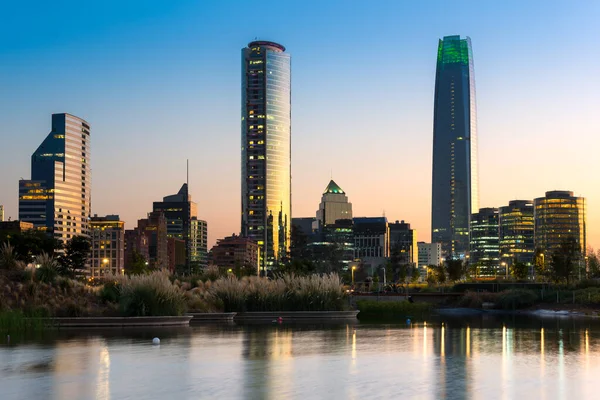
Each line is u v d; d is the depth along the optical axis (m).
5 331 43.00
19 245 131.50
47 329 45.38
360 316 82.06
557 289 137.62
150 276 52.53
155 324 49.72
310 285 66.69
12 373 25.42
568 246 192.25
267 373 25.59
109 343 36.06
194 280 71.19
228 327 50.06
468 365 28.03
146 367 27.09
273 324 54.50
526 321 70.88
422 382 23.64
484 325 59.84
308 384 23.19
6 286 48.72
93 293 53.56
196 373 25.56
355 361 29.17
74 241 151.00
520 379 24.28
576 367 27.50
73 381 23.64
